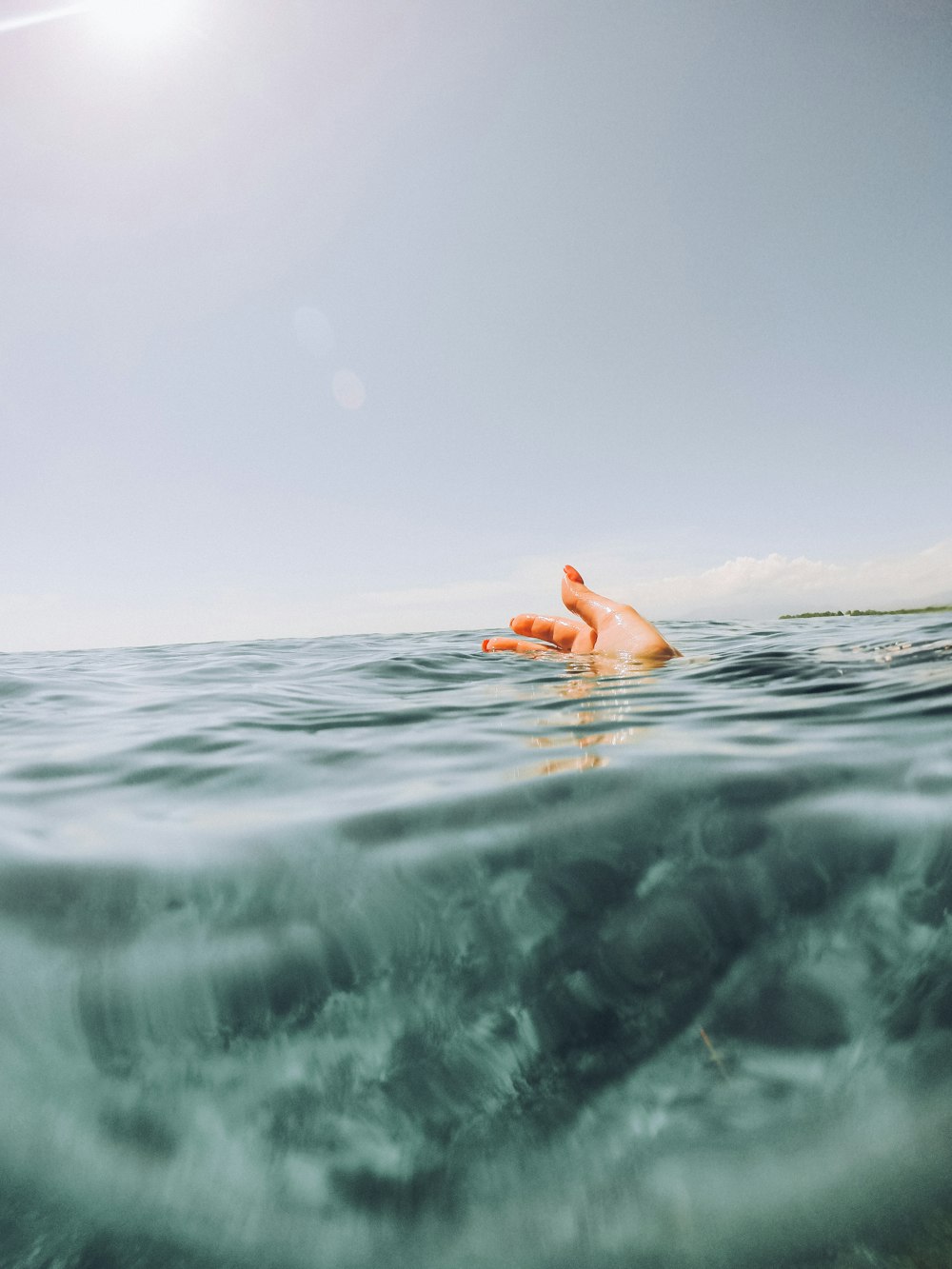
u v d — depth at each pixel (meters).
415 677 3.52
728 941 0.87
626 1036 0.77
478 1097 0.72
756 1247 0.60
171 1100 0.69
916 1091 0.72
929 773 1.28
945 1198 0.63
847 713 1.88
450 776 1.44
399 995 0.80
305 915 0.89
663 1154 0.67
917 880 0.96
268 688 3.25
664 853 1.02
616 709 2.15
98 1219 0.61
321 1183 0.65
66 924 0.87
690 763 1.38
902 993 0.82
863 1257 0.59
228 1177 0.65
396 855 1.04
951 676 2.38
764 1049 0.76
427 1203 0.64
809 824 1.09
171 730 2.15
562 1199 0.65
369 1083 0.72
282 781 1.50
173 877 0.98
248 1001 0.77
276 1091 0.71
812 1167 0.66
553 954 0.85
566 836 1.08
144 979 0.79
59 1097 0.67
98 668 4.72
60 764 1.71
